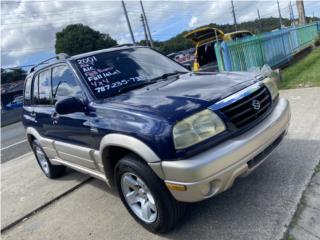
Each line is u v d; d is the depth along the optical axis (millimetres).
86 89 3941
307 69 11211
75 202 4684
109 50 4566
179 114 2938
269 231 3039
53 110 4590
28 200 5184
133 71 4285
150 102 3305
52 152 5023
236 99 3152
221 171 2854
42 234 4043
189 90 3416
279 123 3414
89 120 3711
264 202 3480
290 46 14422
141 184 3322
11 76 43531
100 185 5059
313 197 3367
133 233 3564
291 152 4500
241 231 3137
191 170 2775
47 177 6027
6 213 4906
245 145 2982
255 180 3955
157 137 2910
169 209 3143
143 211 3447
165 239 3326
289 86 8867
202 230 3301
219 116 2996
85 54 4453
